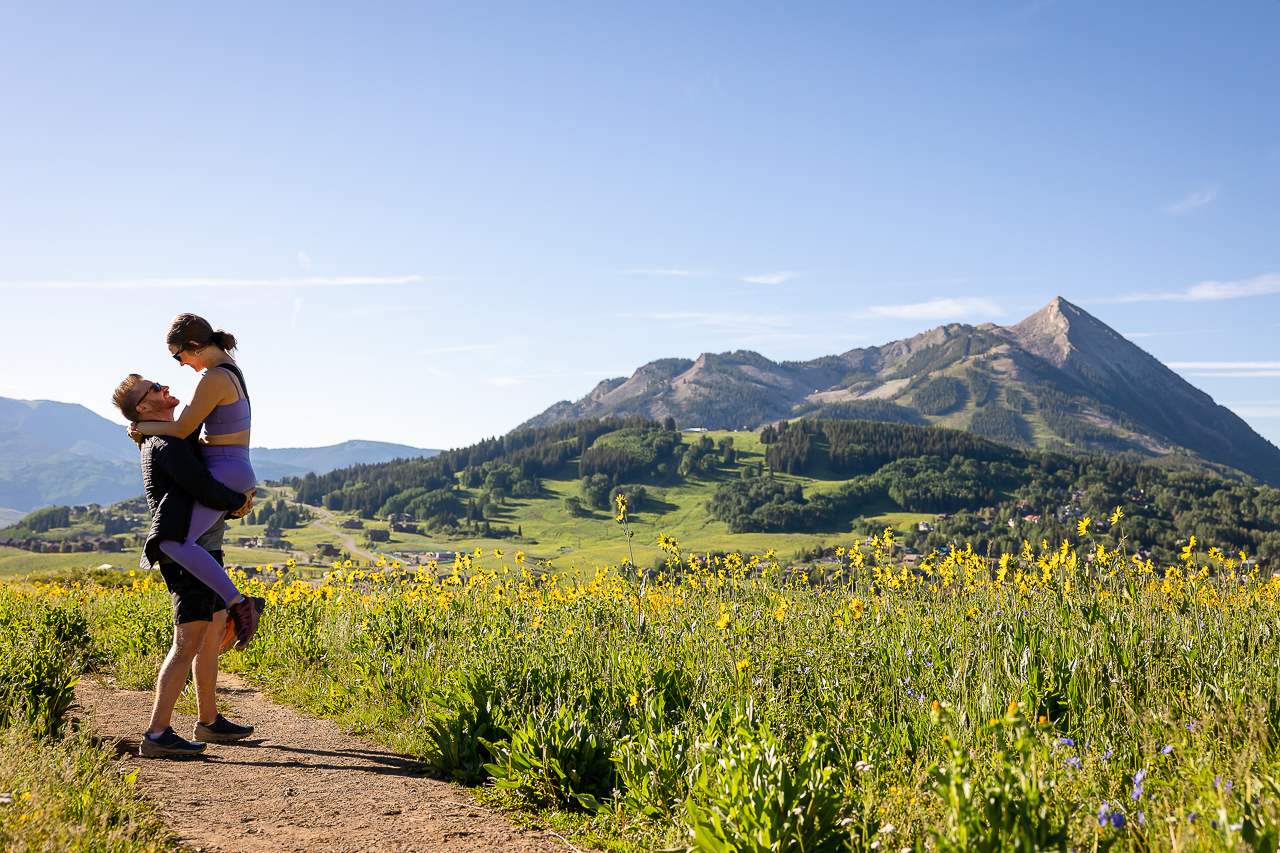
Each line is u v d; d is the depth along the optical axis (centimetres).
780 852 252
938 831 224
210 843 270
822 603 611
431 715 440
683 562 788
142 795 310
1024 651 396
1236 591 515
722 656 488
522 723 405
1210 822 211
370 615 778
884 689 414
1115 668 375
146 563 409
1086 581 526
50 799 256
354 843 292
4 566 12062
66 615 723
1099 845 225
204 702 440
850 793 291
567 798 359
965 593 590
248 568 1077
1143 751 305
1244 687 331
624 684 450
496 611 771
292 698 605
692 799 305
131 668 646
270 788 357
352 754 445
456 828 323
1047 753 284
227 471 418
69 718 450
